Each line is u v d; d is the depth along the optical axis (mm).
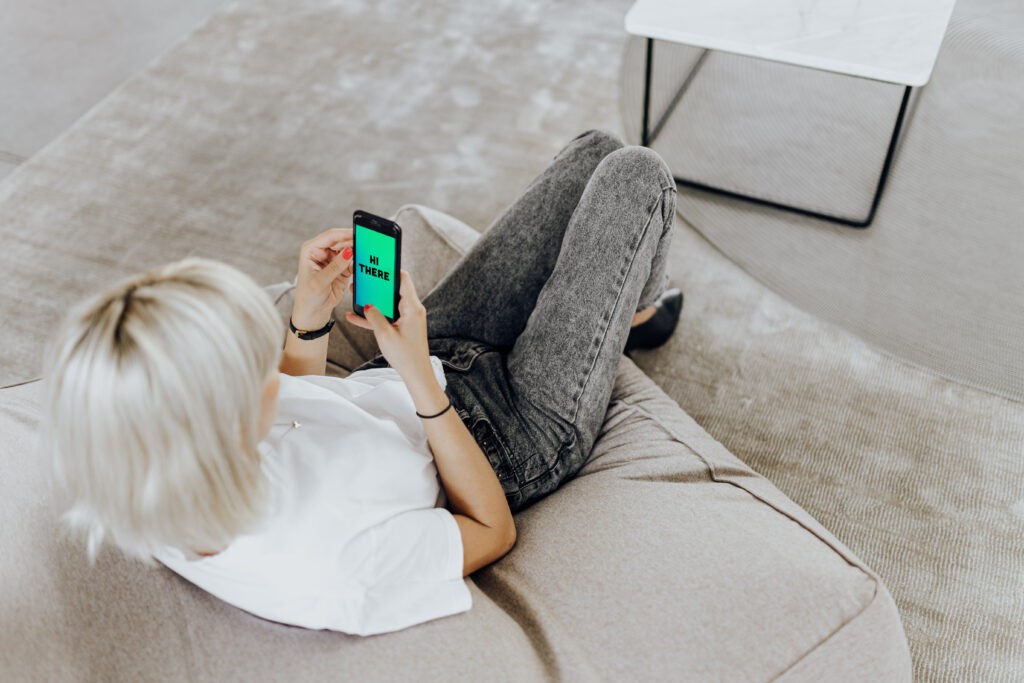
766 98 2523
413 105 2572
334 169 2393
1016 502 1601
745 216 2205
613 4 2900
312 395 1021
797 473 1678
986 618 1449
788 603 923
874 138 2367
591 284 1235
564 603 979
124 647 877
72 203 2332
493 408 1231
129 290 706
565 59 2693
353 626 881
